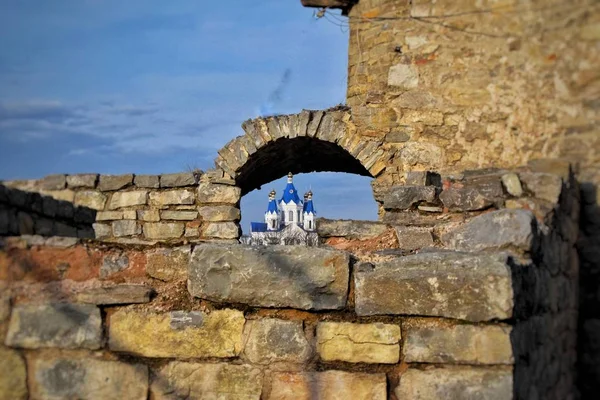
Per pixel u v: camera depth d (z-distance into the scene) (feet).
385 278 8.52
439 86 30.25
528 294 9.66
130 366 8.64
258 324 8.68
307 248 8.85
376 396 8.26
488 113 28.50
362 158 32.17
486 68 28.73
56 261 9.14
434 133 30.35
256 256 8.83
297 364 8.55
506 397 7.91
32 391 8.65
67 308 8.79
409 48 31.30
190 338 8.72
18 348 8.73
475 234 11.23
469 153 29.17
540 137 25.76
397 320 8.48
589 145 23.85
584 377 19.69
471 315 8.19
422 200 14.26
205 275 8.86
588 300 20.31
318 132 33.12
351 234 13.43
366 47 32.91
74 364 8.66
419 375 8.24
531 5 26.53
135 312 8.80
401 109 31.40
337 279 8.70
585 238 20.97
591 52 24.68
